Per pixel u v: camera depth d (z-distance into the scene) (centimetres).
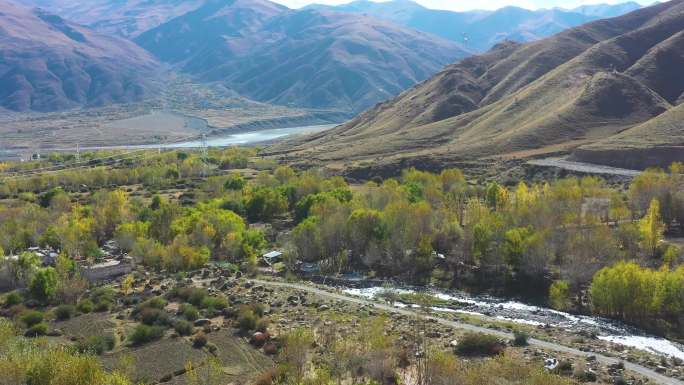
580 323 10031
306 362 7081
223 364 7619
